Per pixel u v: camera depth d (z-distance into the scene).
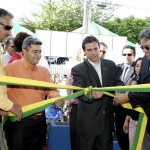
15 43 4.54
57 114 6.50
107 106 3.90
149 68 3.64
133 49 5.30
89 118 3.83
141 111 3.61
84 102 3.86
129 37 36.97
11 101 3.57
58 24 33.06
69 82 5.18
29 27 33.81
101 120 3.85
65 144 5.15
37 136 3.94
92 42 3.88
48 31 12.30
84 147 3.85
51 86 3.56
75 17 33.50
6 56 5.10
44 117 4.03
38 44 3.82
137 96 3.56
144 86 3.43
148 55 3.42
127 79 4.95
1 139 3.46
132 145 3.71
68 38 12.29
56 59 13.08
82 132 3.86
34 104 3.64
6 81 3.35
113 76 3.96
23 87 3.82
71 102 4.89
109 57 11.95
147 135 3.67
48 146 5.36
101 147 3.86
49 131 5.35
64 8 33.59
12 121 3.66
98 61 3.96
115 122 4.58
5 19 3.35
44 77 4.00
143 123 3.61
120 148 5.07
